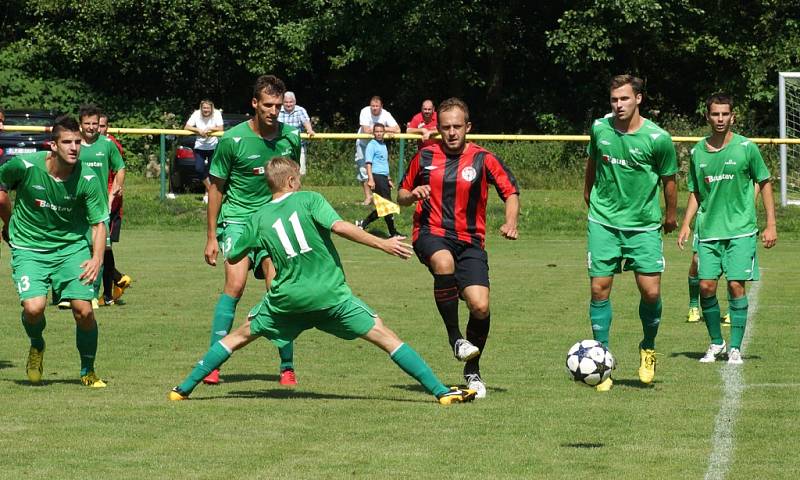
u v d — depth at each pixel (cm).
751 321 2223
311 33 6756
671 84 7188
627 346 1923
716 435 1259
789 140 4091
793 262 3322
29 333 1552
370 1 6481
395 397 1483
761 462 1141
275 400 1455
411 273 3041
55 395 1482
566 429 1288
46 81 6994
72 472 1094
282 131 1645
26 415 1349
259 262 1588
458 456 1159
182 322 2181
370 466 1120
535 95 7262
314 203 1379
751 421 1333
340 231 1353
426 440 1230
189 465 1122
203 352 1855
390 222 3806
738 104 6662
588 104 7288
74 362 1756
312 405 1421
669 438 1245
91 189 1513
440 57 7131
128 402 1434
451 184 1474
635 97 1545
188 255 3384
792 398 1480
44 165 1498
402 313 2308
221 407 1403
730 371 1697
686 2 6431
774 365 1752
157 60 7038
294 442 1218
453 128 1470
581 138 4038
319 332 2100
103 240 1527
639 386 1573
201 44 6950
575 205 4350
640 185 1562
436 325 2152
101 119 2353
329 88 7569
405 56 6838
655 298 1566
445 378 1631
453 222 1482
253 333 1430
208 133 4050
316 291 1384
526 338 2009
